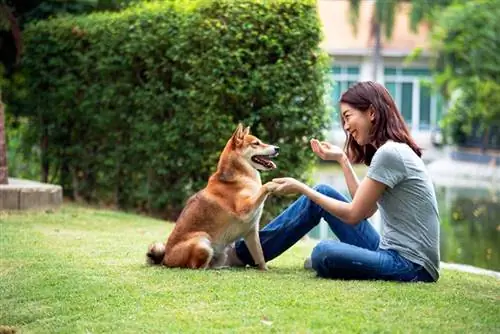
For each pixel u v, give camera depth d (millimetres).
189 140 11242
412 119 37812
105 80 12492
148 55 11625
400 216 5910
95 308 5434
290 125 10664
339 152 6441
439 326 4750
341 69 38219
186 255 6520
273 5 10602
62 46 13156
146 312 5223
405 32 39781
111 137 12609
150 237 9203
